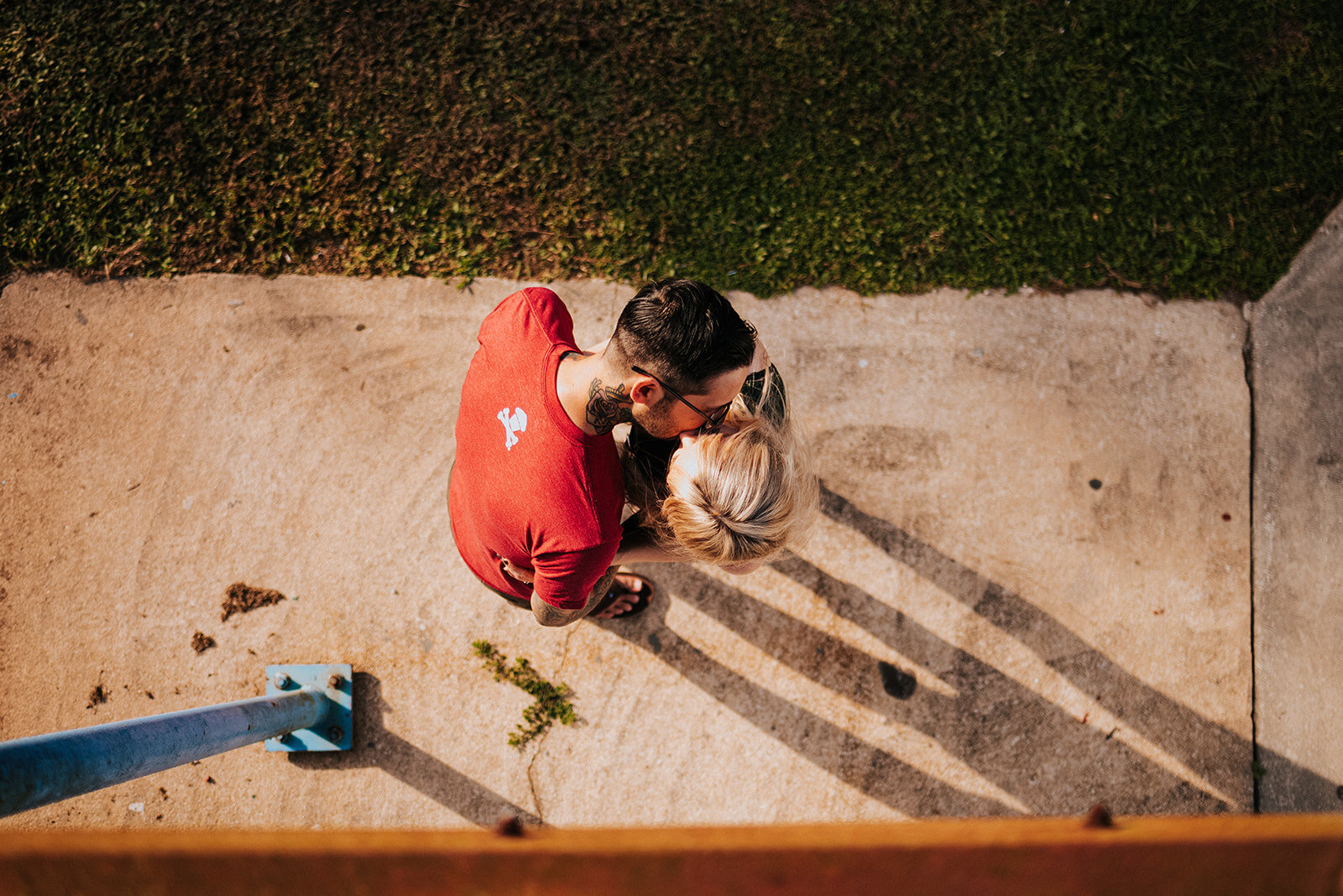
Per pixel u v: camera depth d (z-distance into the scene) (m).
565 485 1.63
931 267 3.24
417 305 3.21
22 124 3.25
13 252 3.20
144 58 3.29
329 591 3.06
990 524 3.12
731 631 3.07
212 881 0.91
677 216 3.26
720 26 3.31
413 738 2.99
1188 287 3.22
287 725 2.62
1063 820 0.97
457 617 3.05
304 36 3.32
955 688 3.04
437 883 0.93
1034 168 3.28
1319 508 3.11
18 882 0.91
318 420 3.15
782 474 1.64
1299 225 3.25
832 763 3.00
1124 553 3.10
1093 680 3.04
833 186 3.28
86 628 3.02
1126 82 3.32
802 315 3.22
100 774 1.76
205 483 3.11
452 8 3.31
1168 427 3.16
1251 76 3.31
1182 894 0.93
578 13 3.32
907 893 0.94
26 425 3.12
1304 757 2.99
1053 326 3.21
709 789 2.99
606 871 0.92
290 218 3.24
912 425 3.17
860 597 3.09
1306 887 0.92
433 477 3.12
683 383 1.55
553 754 3.00
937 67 3.31
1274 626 3.05
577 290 3.23
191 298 3.19
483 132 3.29
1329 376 3.18
